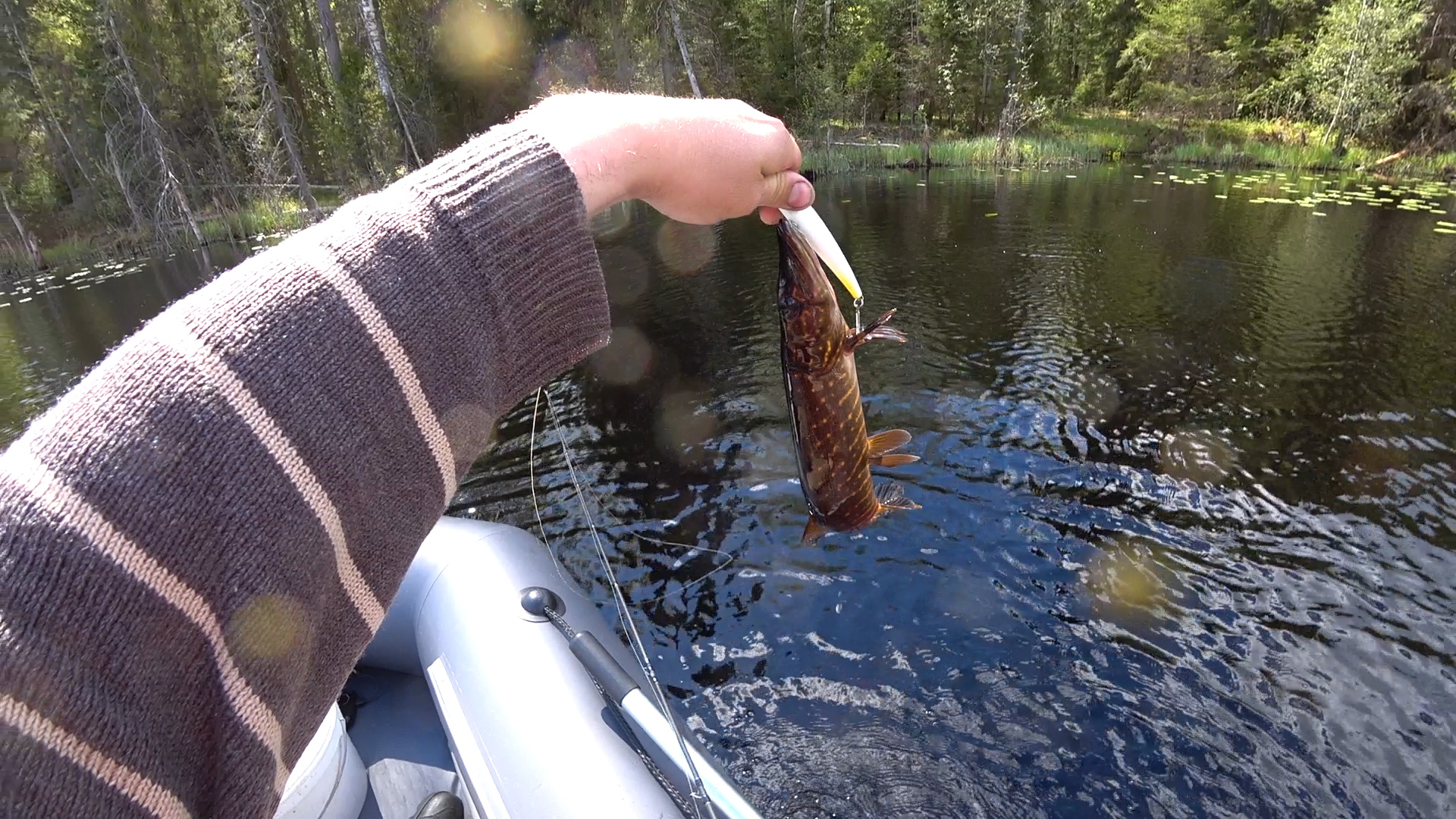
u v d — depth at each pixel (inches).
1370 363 330.6
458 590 123.7
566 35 978.7
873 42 1323.8
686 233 658.2
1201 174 934.4
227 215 864.3
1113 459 259.9
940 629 186.5
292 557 23.4
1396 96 1008.9
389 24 940.0
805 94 1109.1
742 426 298.4
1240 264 491.5
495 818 94.6
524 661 110.2
